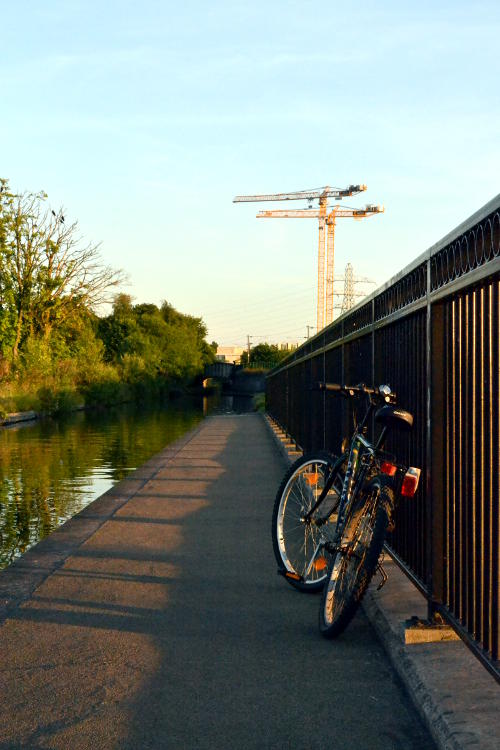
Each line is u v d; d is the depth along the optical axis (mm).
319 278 124188
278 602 5047
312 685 3656
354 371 7281
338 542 4570
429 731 3131
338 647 4188
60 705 3422
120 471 13891
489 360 3225
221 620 4664
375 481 4410
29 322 46344
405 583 5082
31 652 4102
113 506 8828
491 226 3082
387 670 3848
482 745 2812
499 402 3098
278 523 5598
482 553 3367
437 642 3947
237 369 127812
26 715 3322
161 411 43750
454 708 3137
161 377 76250
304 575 5320
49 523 9008
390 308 5359
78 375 47906
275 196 123875
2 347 43656
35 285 46594
